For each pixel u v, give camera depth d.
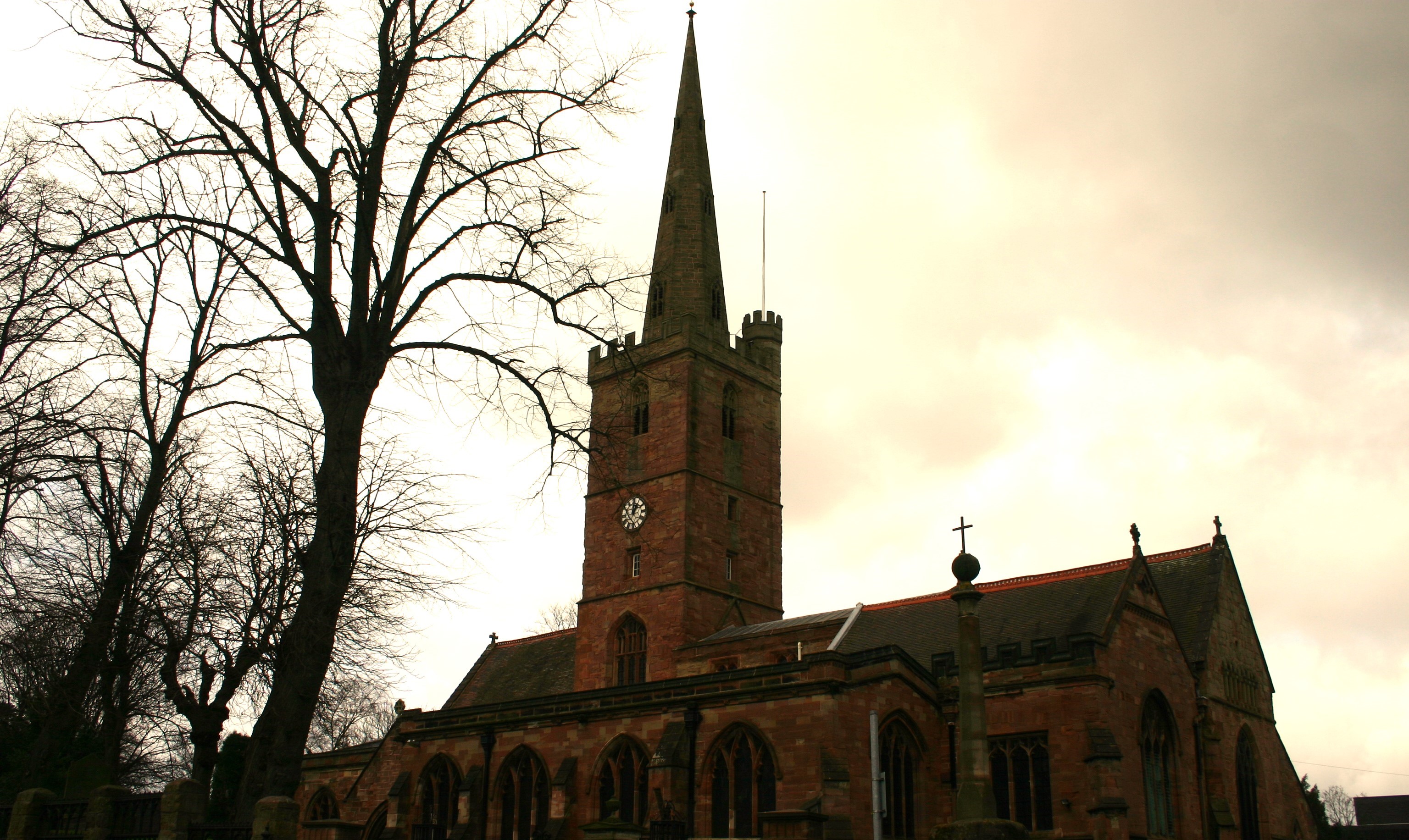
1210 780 57.75
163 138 26.80
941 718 51.81
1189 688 58.56
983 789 27.25
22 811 29.03
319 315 27.38
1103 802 46.59
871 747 33.00
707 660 71.25
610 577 79.00
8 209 31.33
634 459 80.31
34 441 31.22
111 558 32.94
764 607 80.50
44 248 27.17
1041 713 50.25
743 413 83.50
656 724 51.34
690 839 47.53
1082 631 53.66
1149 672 54.62
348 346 27.16
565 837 52.22
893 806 47.62
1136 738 51.62
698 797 48.69
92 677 32.84
